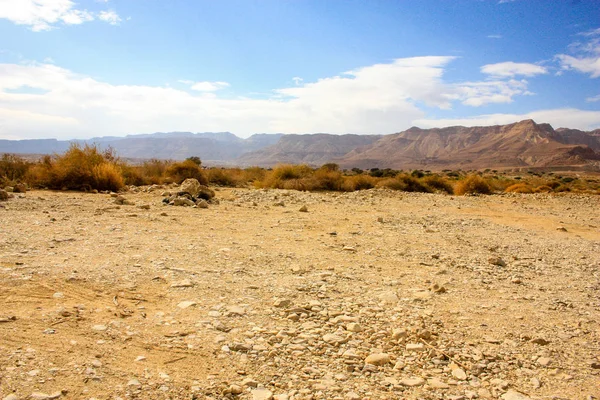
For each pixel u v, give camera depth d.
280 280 6.26
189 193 15.42
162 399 3.18
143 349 3.93
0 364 3.41
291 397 3.37
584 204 21.08
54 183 17.14
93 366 3.53
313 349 4.20
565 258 9.13
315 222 12.02
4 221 9.07
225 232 9.77
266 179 27.84
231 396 3.31
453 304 5.80
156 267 6.34
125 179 21.08
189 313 4.81
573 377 3.98
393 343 4.46
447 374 3.94
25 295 4.91
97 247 7.31
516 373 4.03
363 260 7.89
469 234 11.55
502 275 7.44
